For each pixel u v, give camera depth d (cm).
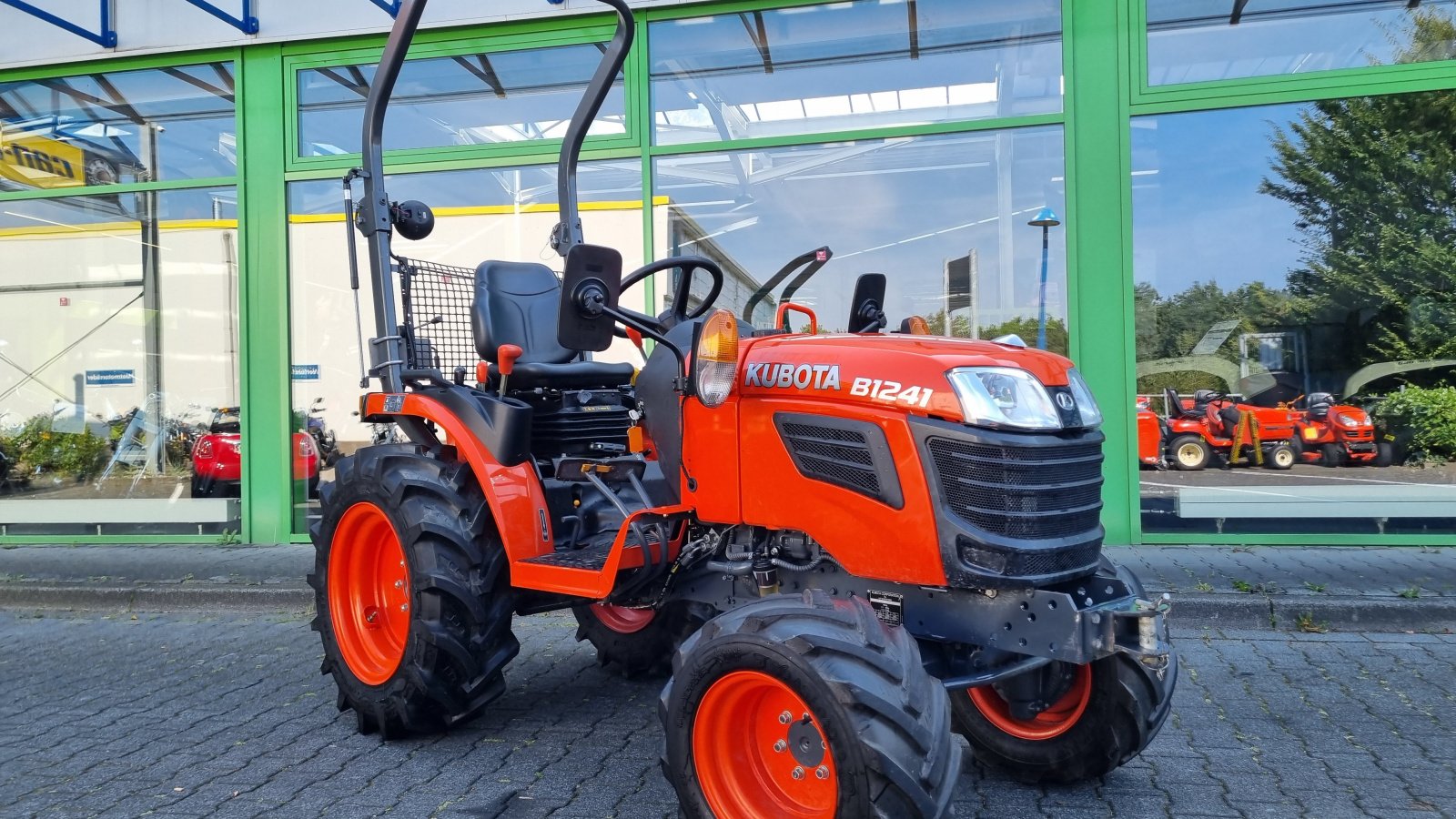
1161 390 704
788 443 312
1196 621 549
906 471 287
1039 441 286
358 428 809
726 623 280
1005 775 352
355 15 781
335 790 346
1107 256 706
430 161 788
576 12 753
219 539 830
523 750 383
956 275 730
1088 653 274
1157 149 702
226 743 397
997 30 717
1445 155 683
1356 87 681
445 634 375
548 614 617
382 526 417
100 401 856
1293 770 351
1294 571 613
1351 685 445
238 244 820
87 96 843
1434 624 532
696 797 279
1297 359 697
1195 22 695
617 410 429
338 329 812
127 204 845
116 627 618
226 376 834
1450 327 684
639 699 448
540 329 446
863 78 738
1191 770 354
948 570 282
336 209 807
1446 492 680
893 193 738
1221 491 698
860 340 323
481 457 381
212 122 825
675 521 349
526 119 778
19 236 865
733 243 757
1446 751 366
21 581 696
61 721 433
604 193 770
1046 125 713
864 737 247
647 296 758
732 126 754
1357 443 691
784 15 742
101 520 849
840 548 300
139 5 814
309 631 597
